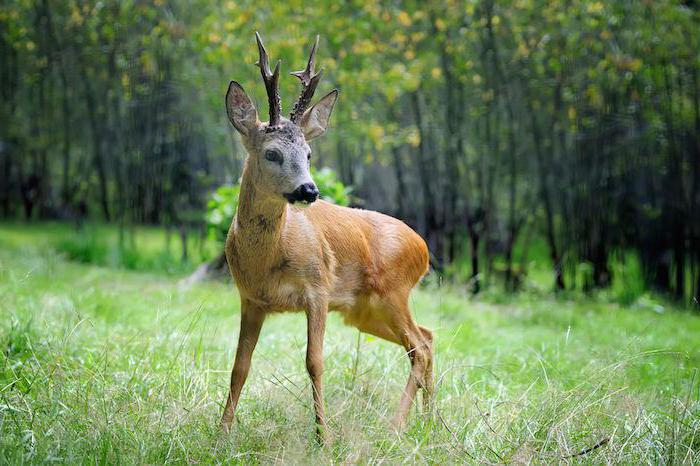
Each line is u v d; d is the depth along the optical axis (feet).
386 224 21.52
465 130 46.65
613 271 47.06
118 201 57.98
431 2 43.57
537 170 48.70
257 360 23.02
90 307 29.30
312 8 43.19
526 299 41.98
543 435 17.57
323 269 19.12
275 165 17.83
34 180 66.28
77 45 53.26
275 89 18.33
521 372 23.59
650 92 42.78
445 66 44.55
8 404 17.44
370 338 23.13
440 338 25.59
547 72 44.70
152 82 50.47
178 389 19.49
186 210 57.72
